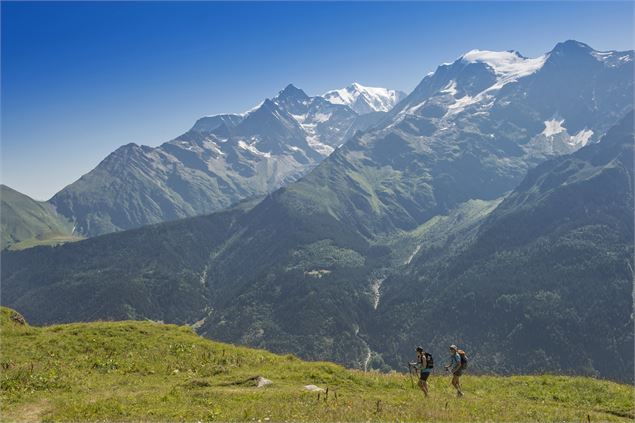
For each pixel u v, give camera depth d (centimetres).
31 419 2661
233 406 2780
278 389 3194
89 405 2783
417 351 3216
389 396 3133
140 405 2820
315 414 2559
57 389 3266
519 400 3297
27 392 3152
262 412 2605
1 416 2702
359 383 3597
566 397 3425
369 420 2442
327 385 3456
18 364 3606
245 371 3866
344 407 2720
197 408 2725
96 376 3591
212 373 3803
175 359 4056
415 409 2692
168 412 2661
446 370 3238
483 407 2886
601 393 3497
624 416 3044
